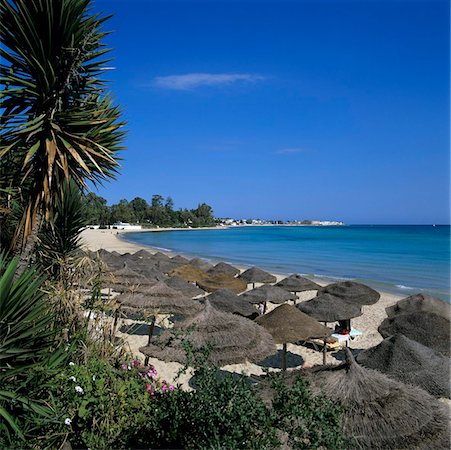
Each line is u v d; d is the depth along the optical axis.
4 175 7.71
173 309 12.20
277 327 10.34
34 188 7.52
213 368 4.84
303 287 18.98
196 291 17.83
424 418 5.31
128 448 5.09
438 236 108.94
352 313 12.84
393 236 110.69
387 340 8.80
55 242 9.17
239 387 4.18
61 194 7.75
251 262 45.78
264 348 9.02
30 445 4.79
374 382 5.61
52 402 5.17
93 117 7.76
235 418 3.88
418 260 47.84
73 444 5.21
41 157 7.42
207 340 8.66
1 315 4.96
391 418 5.23
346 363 5.80
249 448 3.78
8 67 7.33
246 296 16.44
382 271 38.16
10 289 5.10
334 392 5.49
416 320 11.01
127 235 106.44
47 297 7.13
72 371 5.71
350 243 80.69
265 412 3.95
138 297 12.46
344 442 4.45
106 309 7.80
